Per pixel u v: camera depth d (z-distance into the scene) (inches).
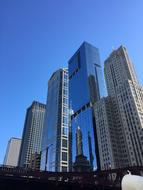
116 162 5036.9
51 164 7411.4
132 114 5383.9
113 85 6761.8
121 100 5930.1
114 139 5506.9
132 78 6378.0
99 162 5693.9
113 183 1614.2
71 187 1469.0
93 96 7426.2
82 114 7273.6
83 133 6771.7
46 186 1376.7
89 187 1521.9
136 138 4987.7
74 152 6875.0
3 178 1236.5
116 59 7239.2
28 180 1290.6
